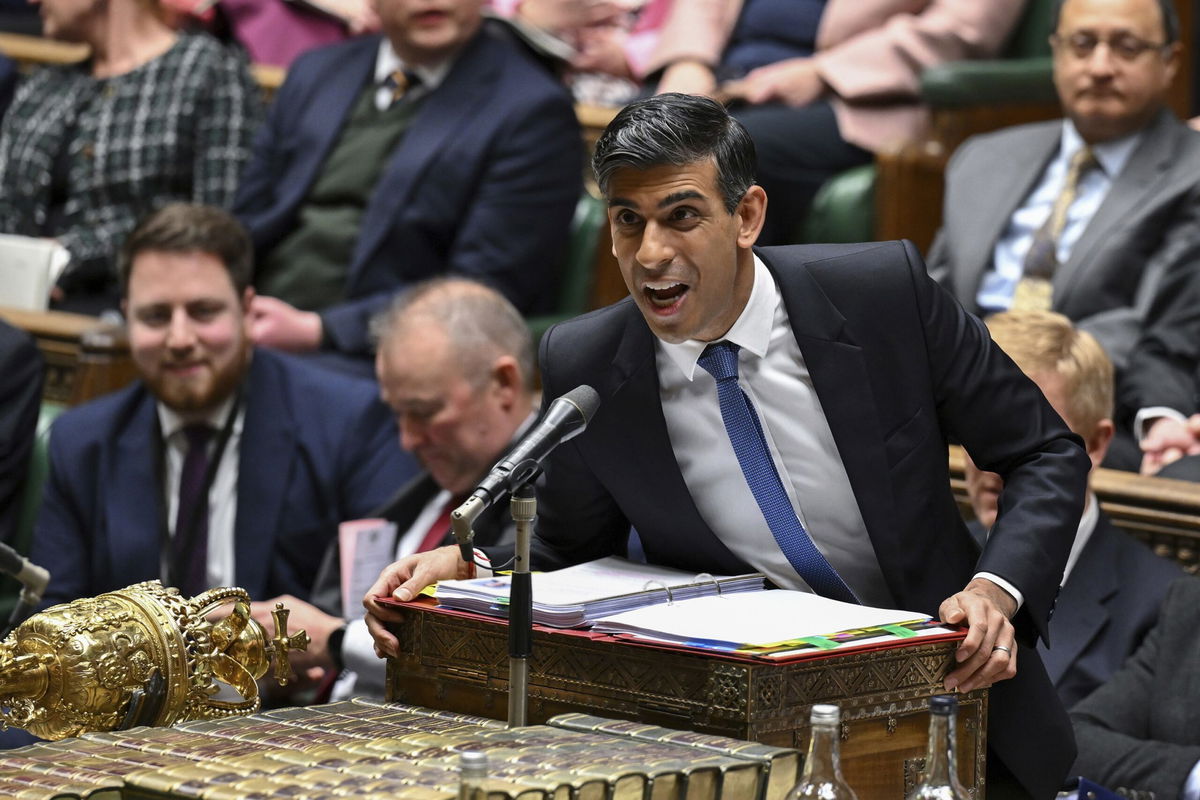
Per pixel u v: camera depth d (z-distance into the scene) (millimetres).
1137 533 11719
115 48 18859
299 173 17047
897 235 17141
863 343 7625
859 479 7625
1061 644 10430
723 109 7234
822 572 7801
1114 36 14773
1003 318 11078
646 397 7789
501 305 12117
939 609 7434
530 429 7113
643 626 7086
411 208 16219
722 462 7840
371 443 13258
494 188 16156
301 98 17359
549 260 16453
